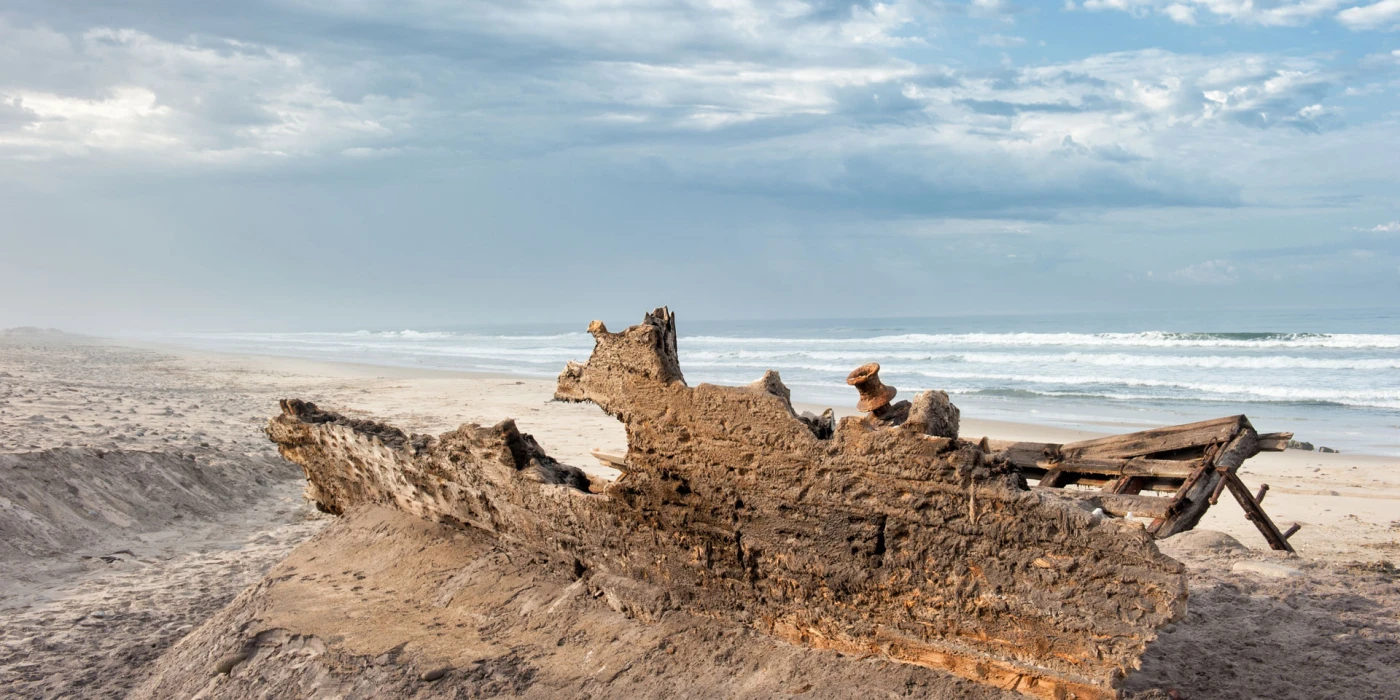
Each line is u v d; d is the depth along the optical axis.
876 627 4.47
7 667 6.27
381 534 7.16
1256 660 4.71
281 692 5.48
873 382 4.83
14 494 8.99
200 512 10.60
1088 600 3.78
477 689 5.08
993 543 4.01
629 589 5.43
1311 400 22.36
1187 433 6.82
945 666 4.27
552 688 4.99
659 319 5.34
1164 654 4.78
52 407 15.30
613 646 5.20
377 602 6.26
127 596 7.77
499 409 21.66
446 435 6.43
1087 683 3.82
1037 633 3.95
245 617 6.33
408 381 30.59
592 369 5.48
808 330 90.44
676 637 5.09
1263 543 8.96
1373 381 25.33
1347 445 16.58
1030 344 45.75
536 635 5.51
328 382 29.91
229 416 17.25
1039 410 22.38
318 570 6.91
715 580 5.09
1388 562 7.50
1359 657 4.68
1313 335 38.31
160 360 42.69
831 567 4.54
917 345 48.38
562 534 5.87
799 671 4.55
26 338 73.38
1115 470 6.85
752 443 4.75
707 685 4.70
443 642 5.61
